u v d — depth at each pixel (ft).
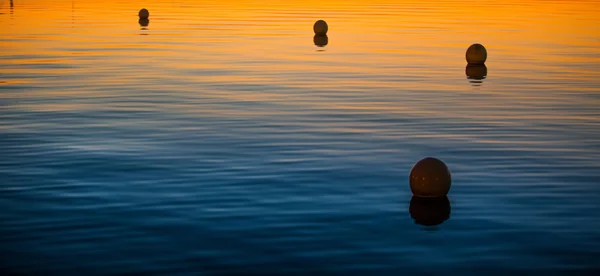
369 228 27.14
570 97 51.70
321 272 23.36
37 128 42.04
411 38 84.17
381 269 23.61
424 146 38.52
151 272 23.35
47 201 29.86
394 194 30.96
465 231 26.89
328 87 55.11
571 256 24.70
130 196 30.45
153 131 41.45
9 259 24.26
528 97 51.65
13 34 86.28
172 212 28.60
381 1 144.36
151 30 91.20
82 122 43.57
